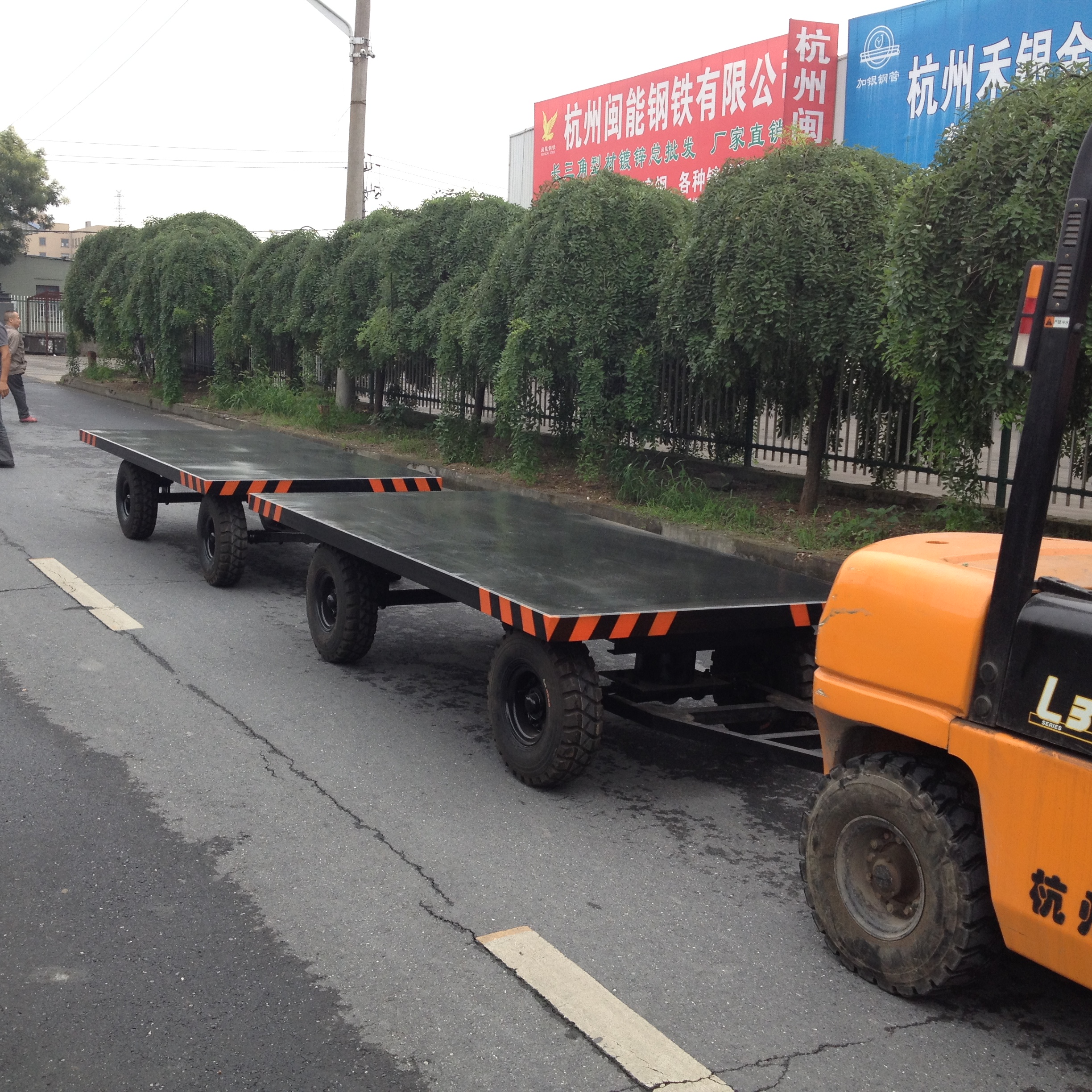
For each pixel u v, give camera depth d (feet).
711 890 13.75
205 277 75.36
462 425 51.67
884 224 31.71
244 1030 10.46
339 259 62.59
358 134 64.80
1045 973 12.29
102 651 22.48
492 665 17.17
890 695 11.40
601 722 15.87
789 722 17.37
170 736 18.04
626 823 15.62
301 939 12.09
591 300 42.11
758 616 16.07
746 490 42.14
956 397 27.66
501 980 11.47
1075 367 9.95
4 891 12.83
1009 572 10.30
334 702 20.16
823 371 34.47
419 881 13.56
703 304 35.19
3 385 45.75
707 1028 10.84
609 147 72.54
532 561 18.78
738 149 60.95
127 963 11.48
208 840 14.38
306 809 15.51
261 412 70.28
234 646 23.38
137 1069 9.85
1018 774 10.12
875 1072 10.28
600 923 12.77
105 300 87.40
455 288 51.57
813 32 56.18
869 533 32.86
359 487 28.27
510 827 15.25
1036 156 24.75
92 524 35.88
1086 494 30.83
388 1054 10.19
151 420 70.69
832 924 12.10
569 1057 10.26
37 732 17.89
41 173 168.35
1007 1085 10.20
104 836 14.35
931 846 11.02
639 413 42.37
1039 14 45.27
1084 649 9.73
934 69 50.06
